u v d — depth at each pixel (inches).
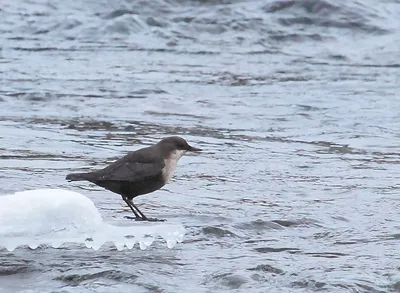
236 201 446.9
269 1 1291.8
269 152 599.5
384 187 489.4
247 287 299.3
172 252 343.6
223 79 949.8
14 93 828.0
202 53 1130.0
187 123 716.7
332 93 879.7
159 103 804.0
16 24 1285.7
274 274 313.7
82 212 337.4
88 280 306.0
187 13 1296.8
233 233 377.1
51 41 1215.6
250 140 645.9
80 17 1296.8
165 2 1321.4
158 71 990.4
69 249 344.5
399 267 322.7
